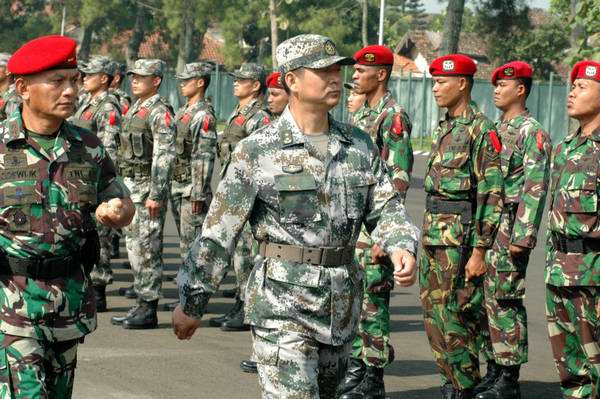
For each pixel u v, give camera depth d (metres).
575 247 7.58
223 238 5.76
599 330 7.62
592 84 7.54
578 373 7.86
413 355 10.33
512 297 8.80
